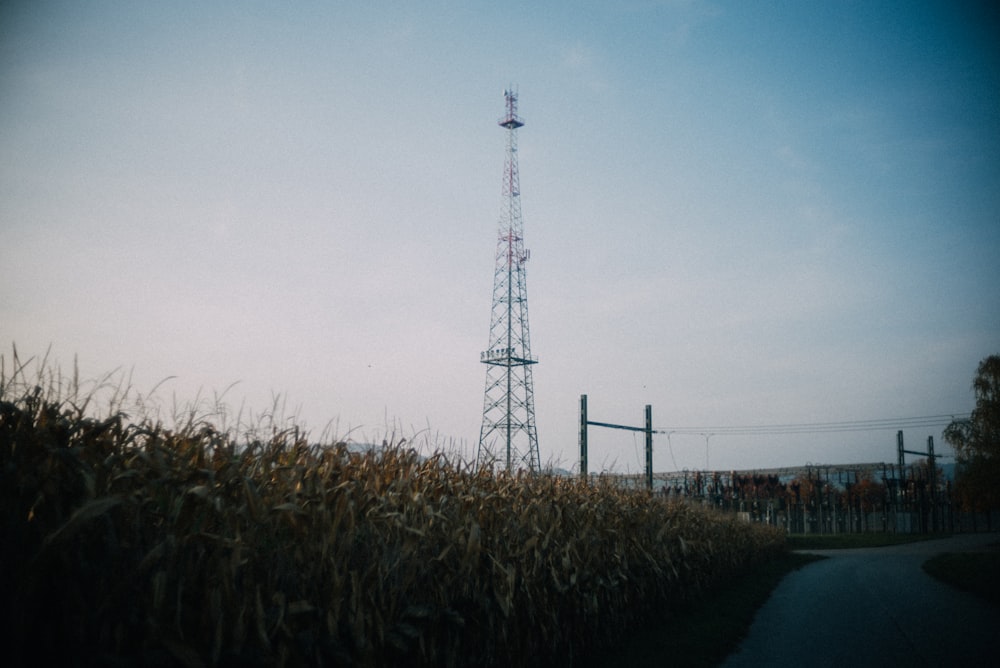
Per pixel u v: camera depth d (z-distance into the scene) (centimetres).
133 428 426
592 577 989
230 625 407
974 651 1094
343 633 488
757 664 990
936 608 1655
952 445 4412
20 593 340
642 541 1271
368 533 540
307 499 480
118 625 365
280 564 449
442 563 628
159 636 367
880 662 1006
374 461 639
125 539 380
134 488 406
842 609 1628
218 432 468
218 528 430
